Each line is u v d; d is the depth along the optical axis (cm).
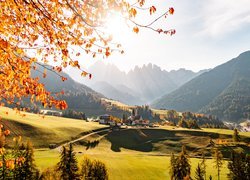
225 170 11438
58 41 786
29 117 16288
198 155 16475
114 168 9594
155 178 9112
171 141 19138
